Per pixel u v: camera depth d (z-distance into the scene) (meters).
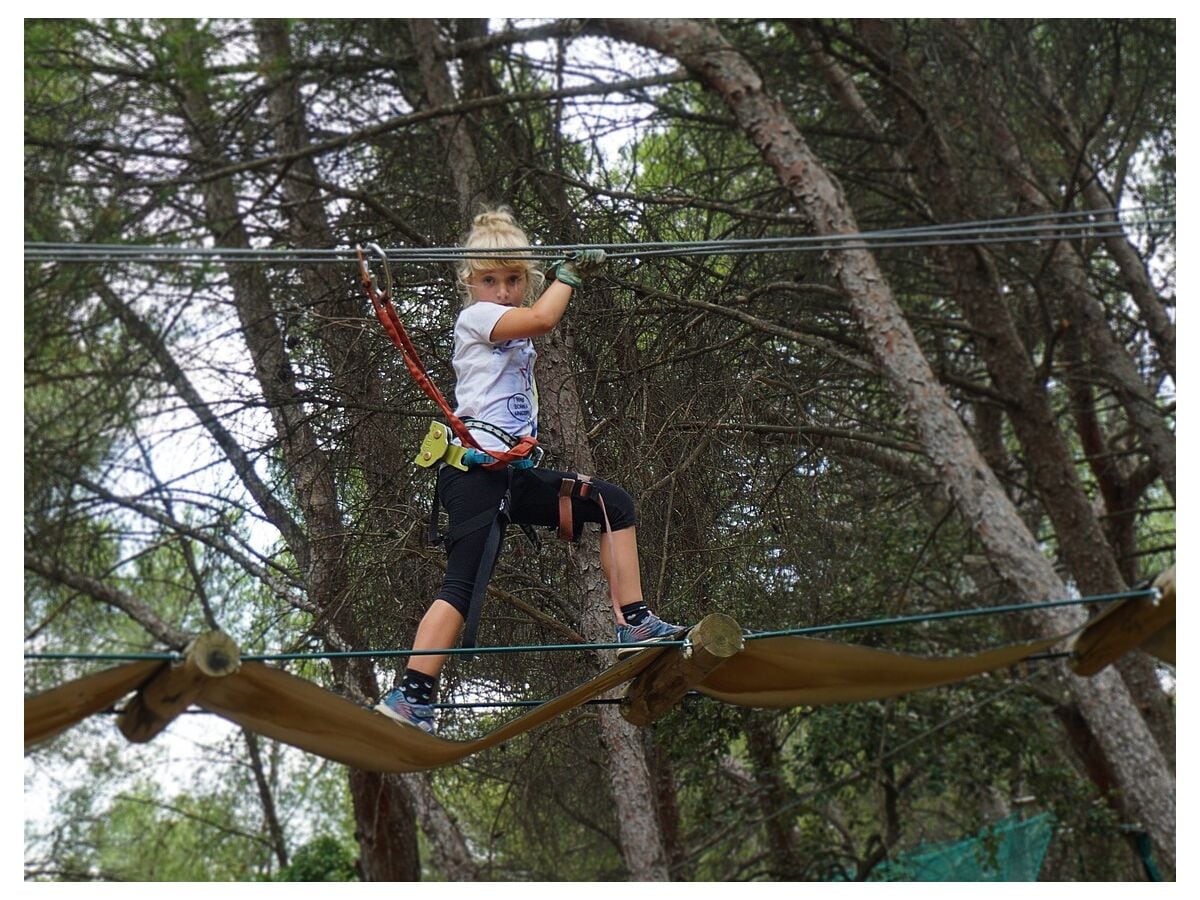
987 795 13.45
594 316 9.05
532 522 5.06
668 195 10.23
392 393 9.16
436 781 12.19
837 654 4.96
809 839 13.25
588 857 13.57
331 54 10.99
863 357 11.36
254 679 4.36
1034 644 5.17
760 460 9.40
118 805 15.39
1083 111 12.20
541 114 10.51
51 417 9.52
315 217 10.62
